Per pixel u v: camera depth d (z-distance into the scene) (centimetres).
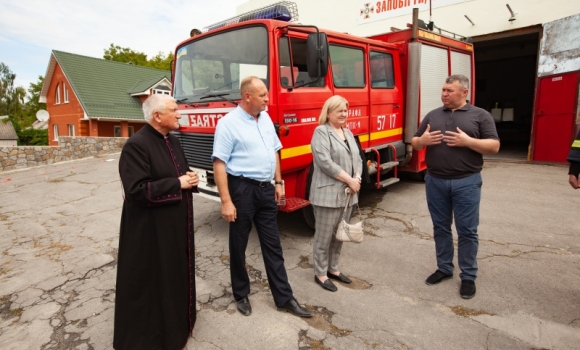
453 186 315
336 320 289
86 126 2186
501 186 673
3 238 508
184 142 466
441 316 290
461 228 317
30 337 282
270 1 1270
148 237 239
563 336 262
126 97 2253
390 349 254
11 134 3078
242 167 277
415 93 583
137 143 231
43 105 4622
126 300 238
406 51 582
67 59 2230
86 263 417
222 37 426
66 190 816
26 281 376
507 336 264
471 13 919
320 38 366
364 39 502
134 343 242
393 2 1038
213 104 414
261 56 387
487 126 302
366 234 468
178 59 493
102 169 1086
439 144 320
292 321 290
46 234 520
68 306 325
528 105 1523
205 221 543
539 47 859
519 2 856
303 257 407
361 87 501
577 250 397
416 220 512
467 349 252
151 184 229
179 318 252
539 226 468
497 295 316
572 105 814
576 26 775
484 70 1625
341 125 322
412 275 358
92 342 273
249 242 454
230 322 290
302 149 417
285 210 399
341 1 1142
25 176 1028
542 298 309
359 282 349
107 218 589
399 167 645
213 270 384
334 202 312
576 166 271
